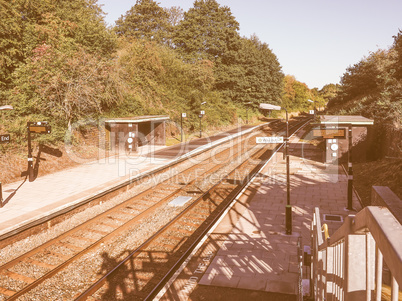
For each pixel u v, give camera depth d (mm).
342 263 2527
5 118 23219
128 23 67438
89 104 27797
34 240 12633
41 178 20406
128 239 12883
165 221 14727
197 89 50125
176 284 9734
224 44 63469
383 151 24812
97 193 17219
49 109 25484
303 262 8172
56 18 26828
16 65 24812
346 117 30312
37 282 9719
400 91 27906
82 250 11750
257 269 10523
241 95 68062
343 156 27188
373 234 1477
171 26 68875
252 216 15359
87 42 29750
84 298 9141
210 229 13781
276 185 20641
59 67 25094
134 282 10023
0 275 10148
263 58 71625
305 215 15398
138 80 39094
